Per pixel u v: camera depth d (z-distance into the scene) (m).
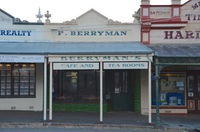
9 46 13.64
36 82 15.30
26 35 15.04
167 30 15.18
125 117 13.90
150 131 11.46
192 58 12.44
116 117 13.85
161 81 15.33
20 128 11.47
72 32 15.12
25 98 15.20
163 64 12.46
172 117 14.44
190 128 11.76
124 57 12.26
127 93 15.76
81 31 15.13
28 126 11.84
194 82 15.56
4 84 15.23
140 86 15.12
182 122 13.07
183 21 14.92
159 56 12.41
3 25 14.92
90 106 15.28
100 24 15.12
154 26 15.05
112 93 15.75
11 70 15.27
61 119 12.91
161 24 14.98
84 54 12.20
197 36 15.20
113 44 14.50
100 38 15.15
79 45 14.19
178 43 15.19
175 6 15.11
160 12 15.18
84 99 15.46
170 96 15.29
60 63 12.30
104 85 15.43
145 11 15.17
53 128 11.55
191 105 15.55
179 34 15.19
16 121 12.20
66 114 14.37
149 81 12.33
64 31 15.12
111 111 15.55
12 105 15.16
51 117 12.44
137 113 15.11
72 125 11.91
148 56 12.24
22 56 12.16
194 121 13.35
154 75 13.71
